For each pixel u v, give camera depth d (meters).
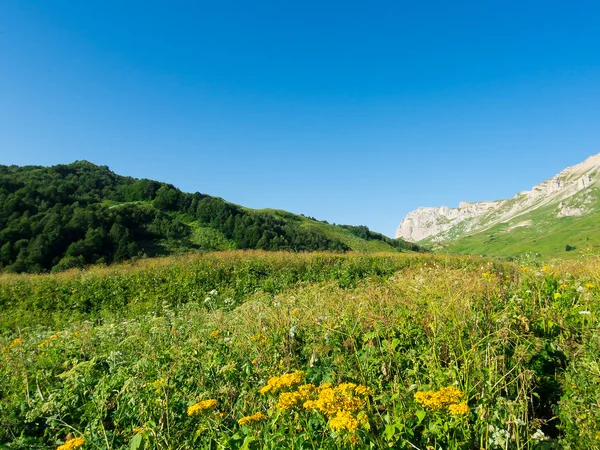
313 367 4.25
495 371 3.50
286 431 2.94
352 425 2.34
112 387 4.53
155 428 3.45
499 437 2.70
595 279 6.44
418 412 2.86
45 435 4.06
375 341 4.73
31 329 12.05
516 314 4.81
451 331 4.47
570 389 3.41
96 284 15.66
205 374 4.40
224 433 3.13
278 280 15.34
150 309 13.27
